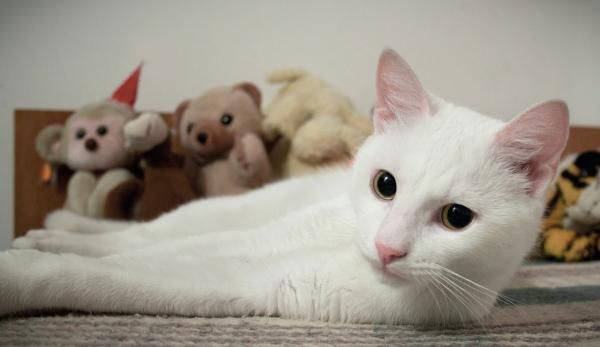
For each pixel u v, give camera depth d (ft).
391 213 1.17
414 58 2.55
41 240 1.54
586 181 2.10
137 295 1.20
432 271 1.16
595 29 2.68
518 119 1.19
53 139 2.03
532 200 1.23
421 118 1.26
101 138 1.94
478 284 1.21
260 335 1.16
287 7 2.46
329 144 1.91
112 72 2.42
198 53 2.45
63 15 2.35
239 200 1.78
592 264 1.97
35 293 1.15
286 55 2.49
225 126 1.96
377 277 1.23
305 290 1.27
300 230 1.45
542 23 2.63
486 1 2.56
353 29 2.50
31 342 1.06
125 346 1.07
